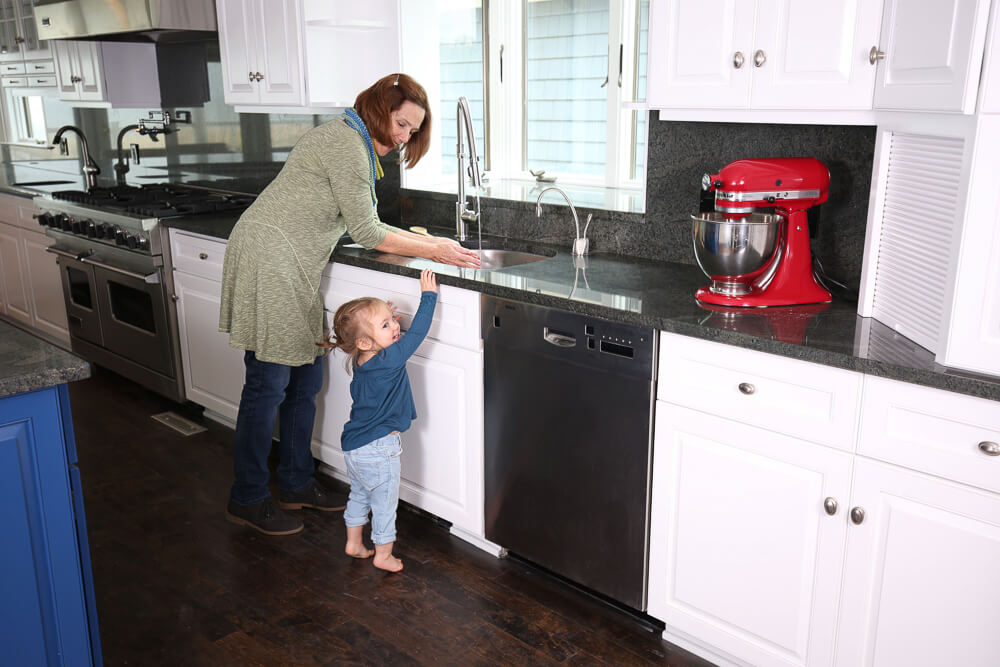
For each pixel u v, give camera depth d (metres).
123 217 3.56
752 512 1.86
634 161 3.23
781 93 1.89
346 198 2.48
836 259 2.18
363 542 2.65
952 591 1.58
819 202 2.02
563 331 2.12
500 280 2.30
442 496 2.62
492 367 2.33
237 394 3.33
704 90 2.04
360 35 3.20
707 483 1.93
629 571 2.15
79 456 3.28
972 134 1.44
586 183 3.39
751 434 1.82
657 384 1.98
